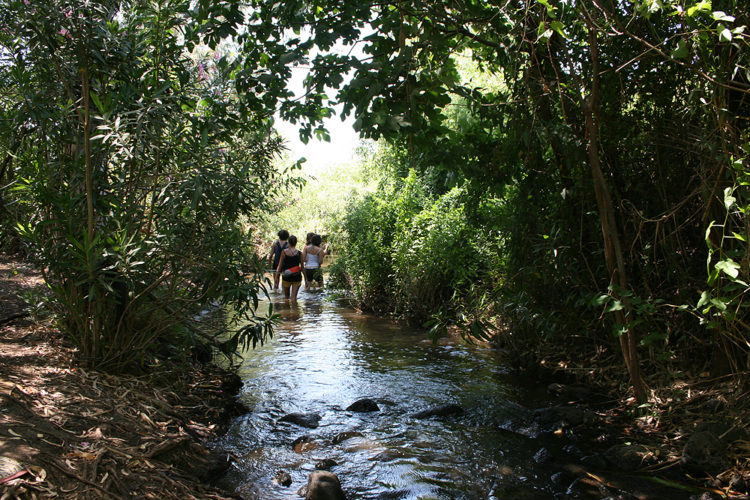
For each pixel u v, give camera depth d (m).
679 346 4.80
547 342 6.29
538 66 4.00
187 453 3.37
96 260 3.63
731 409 3.94
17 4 3.69
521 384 5.57
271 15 4.32
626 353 4.36
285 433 4.22
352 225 11.17
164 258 4.20
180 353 4.82
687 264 4.45
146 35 4.46
